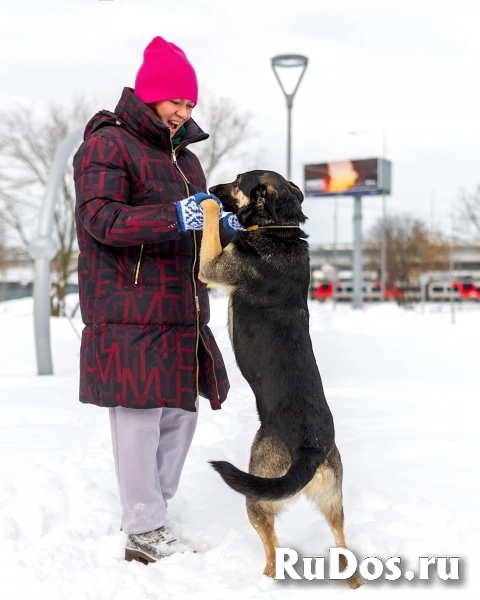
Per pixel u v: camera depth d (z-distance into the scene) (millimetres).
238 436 5434
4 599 2805
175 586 3008
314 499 3156
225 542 3484
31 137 22656
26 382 8039
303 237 3553
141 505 3373
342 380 8086
